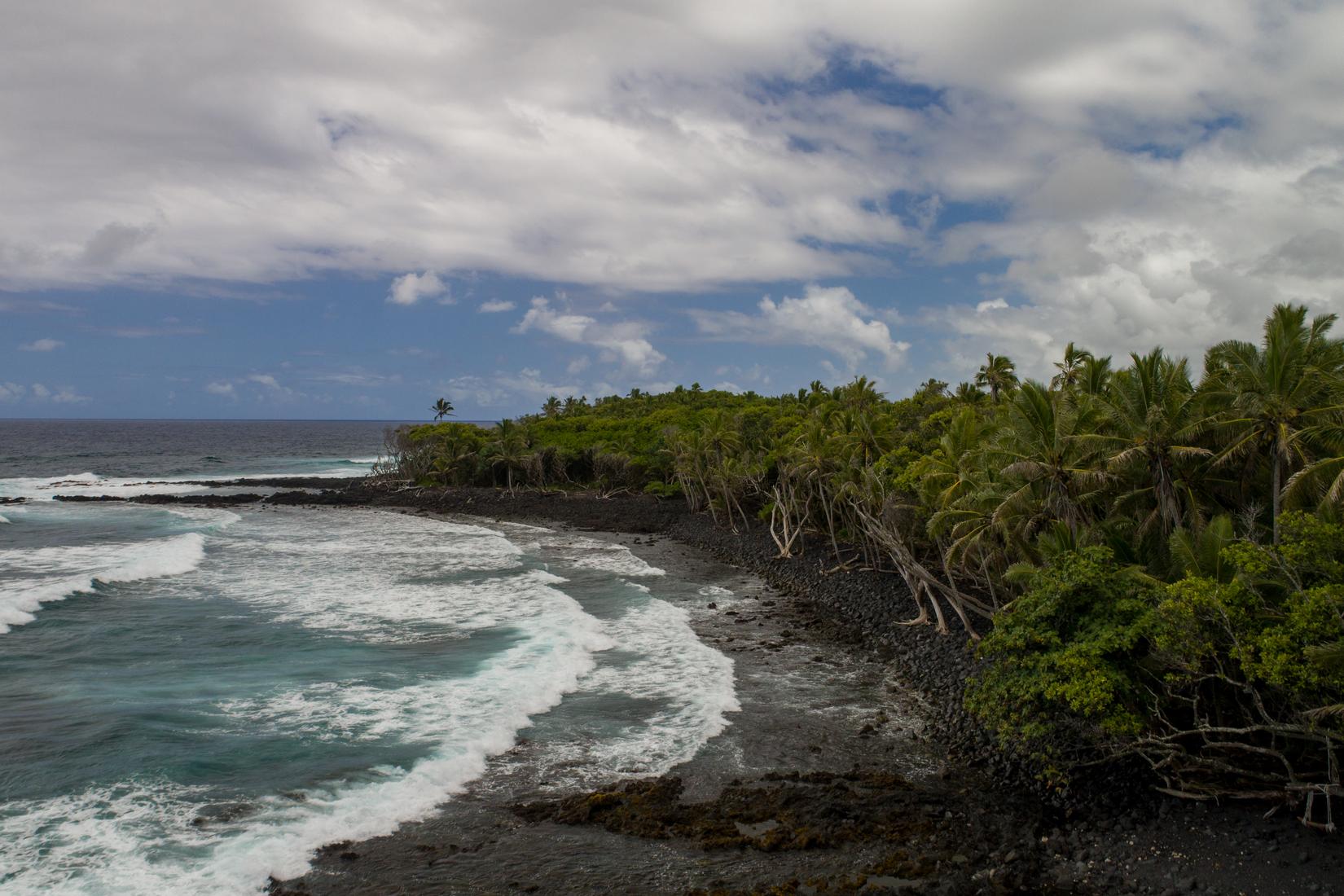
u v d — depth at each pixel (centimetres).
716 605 3934
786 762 2067
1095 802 1797
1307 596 1517
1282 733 1745
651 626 3444
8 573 4234
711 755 2102
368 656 2884
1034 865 1562
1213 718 1948
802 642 3231
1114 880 1512
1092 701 1709
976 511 2914
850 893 1468
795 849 1628
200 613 3478
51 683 2523
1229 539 1953
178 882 1488
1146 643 1909
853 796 1852
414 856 1598
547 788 1906
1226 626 1622
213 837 1645
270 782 1889
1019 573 2416
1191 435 2344
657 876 1533
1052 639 1912
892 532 3594
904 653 3020
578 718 2345
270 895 1463
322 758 2020
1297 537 1700
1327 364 2192
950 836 1678
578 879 1523
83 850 1577
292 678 2623
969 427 3547
